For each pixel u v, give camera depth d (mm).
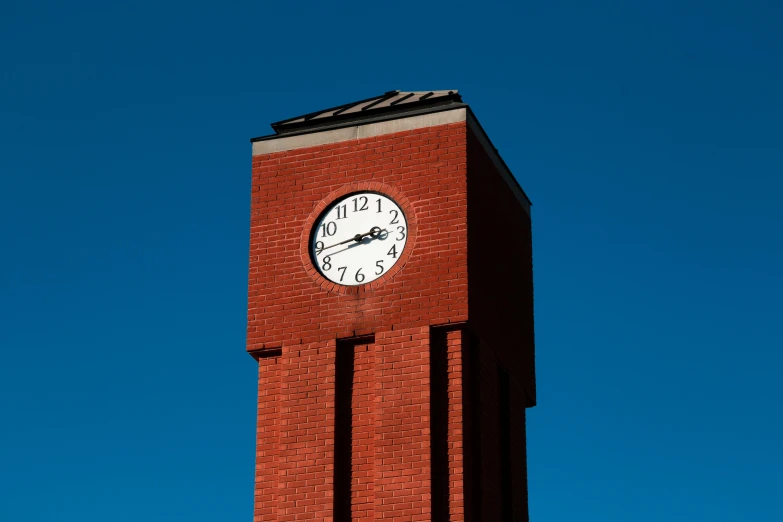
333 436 33094
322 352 33969
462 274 33812
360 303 34188
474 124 35969
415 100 36062
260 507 33062
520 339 37219
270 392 34156
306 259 35031
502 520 34344
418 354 33281
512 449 35375
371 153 35656
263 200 36031
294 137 36469
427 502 31891
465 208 34406
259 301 34938
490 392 34531
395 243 34625
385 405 33031
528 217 39750
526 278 38625
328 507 32438
